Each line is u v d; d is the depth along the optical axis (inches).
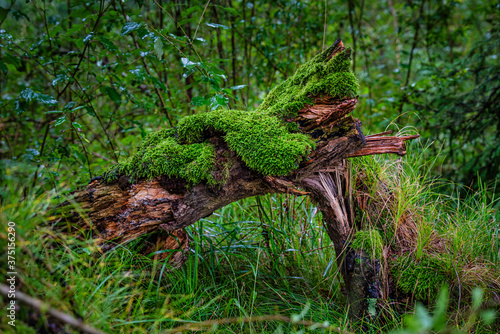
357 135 66.1
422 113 147.4
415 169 93.7
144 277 68.9
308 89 66.6
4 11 91.2
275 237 89.4
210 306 70.6
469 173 137.8
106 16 88.8
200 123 66.4
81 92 96.8
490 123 140.0
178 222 66.1
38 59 95.4
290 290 79.8
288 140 63.1
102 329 51.9
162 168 63.8
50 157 84.8
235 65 147.2
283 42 154.2
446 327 65.9
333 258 86.0
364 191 79.2
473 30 228.8
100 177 66.7
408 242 77.4
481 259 79.0
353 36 163.8
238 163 64.3
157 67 117.6
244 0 149.7
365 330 70.5
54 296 47.0
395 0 246.1
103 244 64.1
